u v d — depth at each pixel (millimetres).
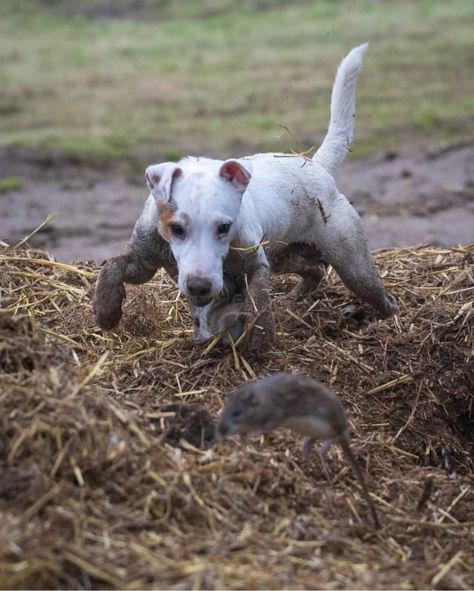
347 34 26906
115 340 8141
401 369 8227
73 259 13375
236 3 30734
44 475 5922
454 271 9641
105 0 31406
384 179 17406
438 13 28906
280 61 24656
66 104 21641
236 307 7930
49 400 6328
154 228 7820
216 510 6102
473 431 8266
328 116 20266
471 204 16109
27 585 5344
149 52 26125
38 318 8367
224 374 7648
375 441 7449
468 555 6281
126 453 6195
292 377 6133
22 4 31031
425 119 20156
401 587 5746
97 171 17906
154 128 19922
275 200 8258
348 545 6109
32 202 16344
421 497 6648
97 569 5469
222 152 18438
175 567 5555
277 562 5770
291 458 6707
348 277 8664
